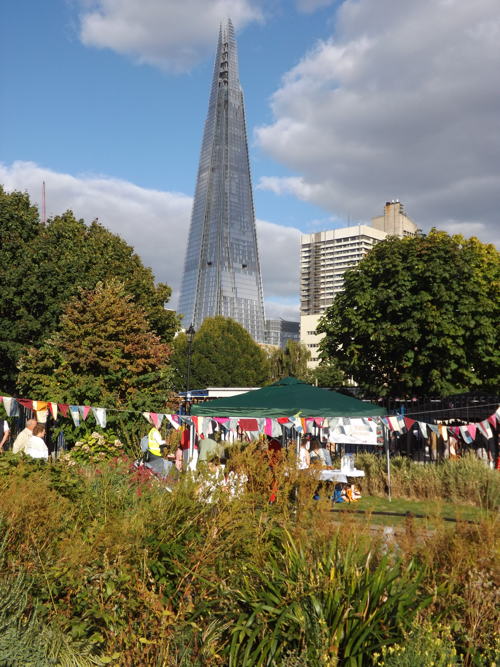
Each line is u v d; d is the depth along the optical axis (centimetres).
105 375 1792
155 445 1016
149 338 1986
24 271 2733
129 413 1600
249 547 474
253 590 422
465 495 1142
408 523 511
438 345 2367
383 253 2628
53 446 1588
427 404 1847
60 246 3366
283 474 546
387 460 1286
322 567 425
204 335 6938
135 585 414
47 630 389
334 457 1522
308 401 1391
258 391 1501
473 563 429
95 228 3953
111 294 1967
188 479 514
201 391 3541
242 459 581
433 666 340
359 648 361
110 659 379
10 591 395
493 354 2550
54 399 1648
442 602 407
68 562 431
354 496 1191
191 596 430
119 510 536
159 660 376
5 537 434
